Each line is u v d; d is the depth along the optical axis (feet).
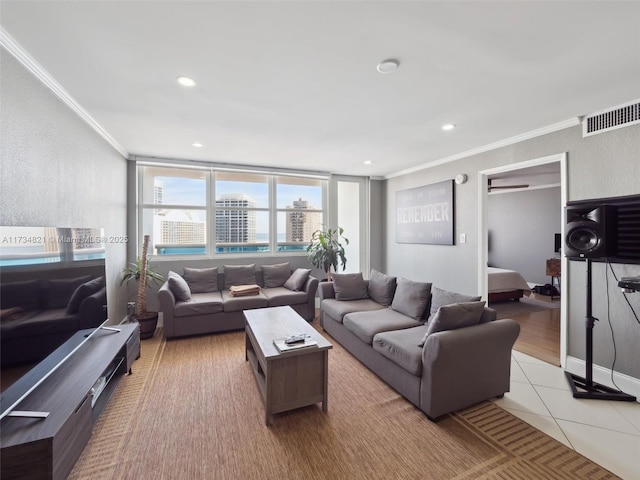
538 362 9.70
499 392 7.45
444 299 8.95
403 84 7.04
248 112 8.63
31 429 4.35
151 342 11.44
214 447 5.81
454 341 6.61
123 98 7.71
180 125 9.68
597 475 5.18
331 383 8.34
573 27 5.03
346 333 10.46
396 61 6.09
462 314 7.13
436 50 5.74
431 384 6.52
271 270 15.29
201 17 4.82
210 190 15.23
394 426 6.48
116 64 6.18
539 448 5.83
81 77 6.67
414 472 5.24
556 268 19.02
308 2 4.49
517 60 6.03
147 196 14.21
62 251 6.17
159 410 6.99
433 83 6.99
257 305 12.78
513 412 7.02
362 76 6.66
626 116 7.86
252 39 5.41
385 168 16.28
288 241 17.11
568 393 7.86
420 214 15.43
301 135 10.69
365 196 18.47
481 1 4.47
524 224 22.20
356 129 10.03
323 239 16.12
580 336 8.95
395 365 7.77
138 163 13.65
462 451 5.74
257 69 6.39
